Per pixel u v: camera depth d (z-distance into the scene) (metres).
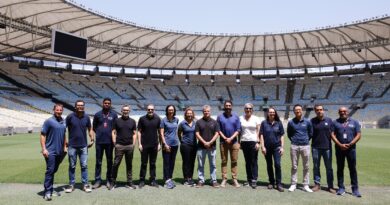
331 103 53.28
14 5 31.06
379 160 12.41
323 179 9.05
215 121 8.06
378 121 46.97
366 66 55.19
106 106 7.62
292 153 7.61
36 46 44.25
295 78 60.22
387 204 6.30
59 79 54.22
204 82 60.91
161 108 55.62
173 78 61.06
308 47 48.38
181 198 6.64
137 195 6.88
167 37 44.97
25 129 30.78
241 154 14.88
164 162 7.89
